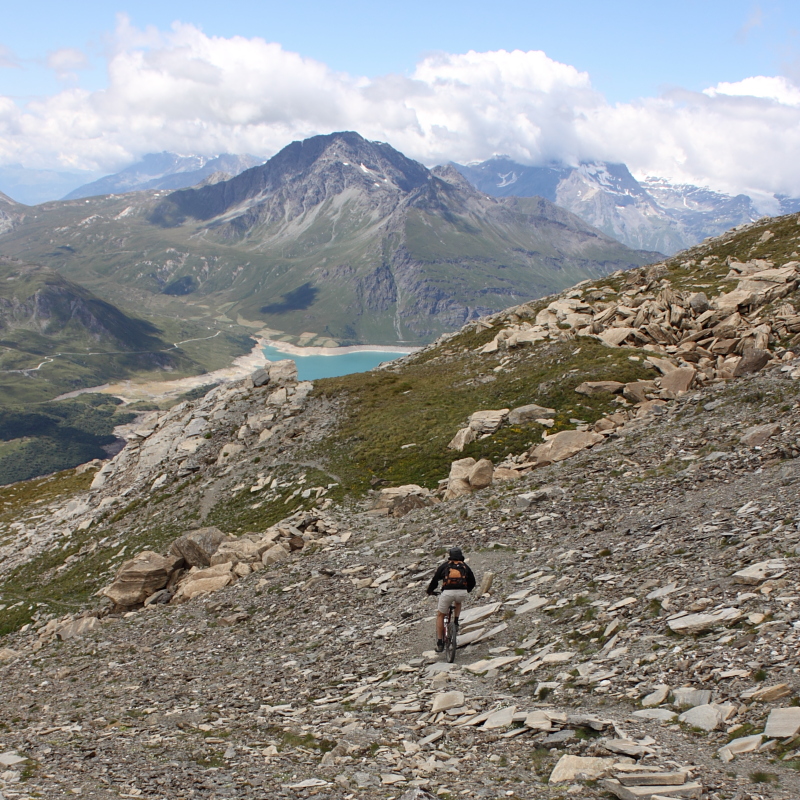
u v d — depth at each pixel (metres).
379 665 14.91
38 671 25.27
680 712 8.48
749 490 18.22
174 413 82.19
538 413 45.25
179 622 26.78
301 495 47.59
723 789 6.40
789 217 86.00
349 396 69.06
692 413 31.58
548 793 7.00
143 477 72.00
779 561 11.77
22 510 86.88
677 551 14.93
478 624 15.22
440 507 30.27
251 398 76.69
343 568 25.45
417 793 7.44
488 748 8.76
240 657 19.22
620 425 36.84
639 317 59.94
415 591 20.03
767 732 7.20
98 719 14.89
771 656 8.81
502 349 69.12
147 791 8.69
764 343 43.03
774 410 26.67
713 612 10.84
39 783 9.34
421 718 10.70
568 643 12.34
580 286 93.25
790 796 6.00
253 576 30.08
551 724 8.91
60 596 49.41
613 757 7.52
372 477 45.78
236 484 57.53
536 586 16.45
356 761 9.15
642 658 10.38
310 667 16.28
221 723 12.83
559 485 26.11
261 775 9.08
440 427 50.38
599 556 16.94
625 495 22.59
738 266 72.31
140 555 38.06
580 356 55.16
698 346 49.88
